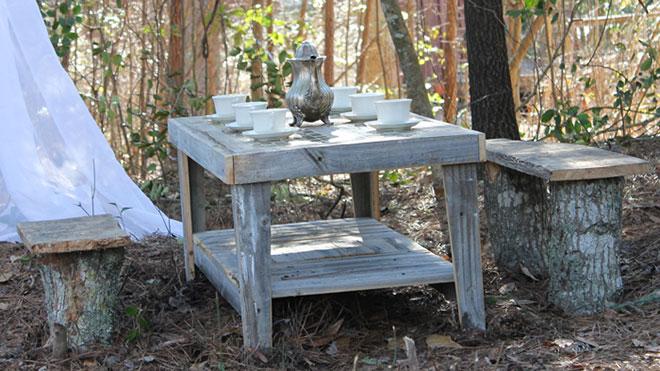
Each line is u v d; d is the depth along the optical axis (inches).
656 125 285.0
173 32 308.3
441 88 386.3
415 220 244.4
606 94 322.7
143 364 150.4
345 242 184.5
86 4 305.1
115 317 161.3
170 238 227.9
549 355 144.2
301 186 291.6
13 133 222.4
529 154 172.7
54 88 228.1
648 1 279.6
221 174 146.4
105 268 158.1
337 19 433.7
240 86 404.8
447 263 164.4
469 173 154.5
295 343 153.9
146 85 340.5
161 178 298.8
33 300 184.5
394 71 388.8
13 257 209.8
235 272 163.3
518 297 177.6
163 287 195.5
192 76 322.7
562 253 165.5
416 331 161.9
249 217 146.2
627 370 134.7
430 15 413.1
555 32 347.9
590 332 153.8
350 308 174.4
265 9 316.8
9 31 226.5
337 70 444.1
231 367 146.6
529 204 189.5
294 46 284.8
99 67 322.0
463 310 157.8
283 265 167.3
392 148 148.0
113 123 312.5
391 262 166.6
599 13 333.1
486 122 240.7
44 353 157.0
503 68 239.3
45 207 219.9
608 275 163.9
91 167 229.5
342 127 167.8
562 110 259.0
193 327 165.6
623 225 211.0
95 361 152.6
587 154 170.1
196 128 181.8
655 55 272.7
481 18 237.8
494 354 146.2
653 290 169.2
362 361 147.9
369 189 210.4
